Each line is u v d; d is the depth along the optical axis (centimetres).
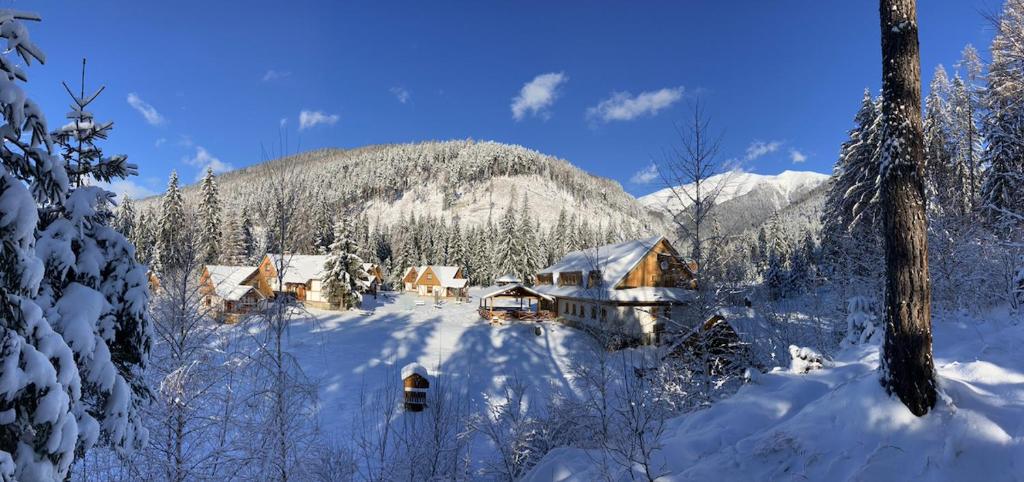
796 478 589
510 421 1391
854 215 2839
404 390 1838
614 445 862
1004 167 1961
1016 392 611
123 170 685
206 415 935
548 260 9138
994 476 487
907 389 600
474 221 16988
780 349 2156
